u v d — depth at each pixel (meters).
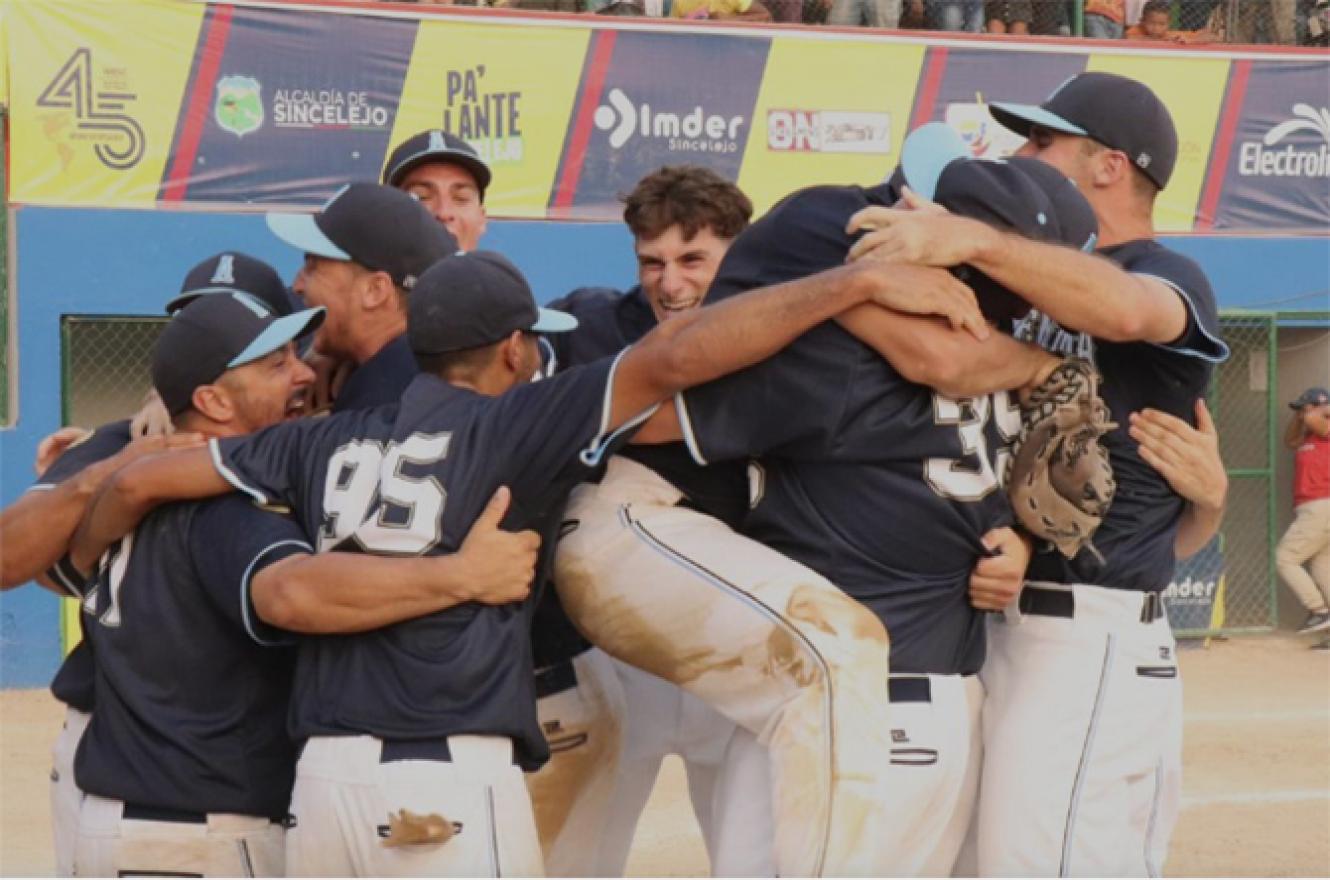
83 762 3.98
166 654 3.91
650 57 13.54
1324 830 8.50
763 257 3.95
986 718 4.41
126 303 12.45
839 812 3.63
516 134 13.28
